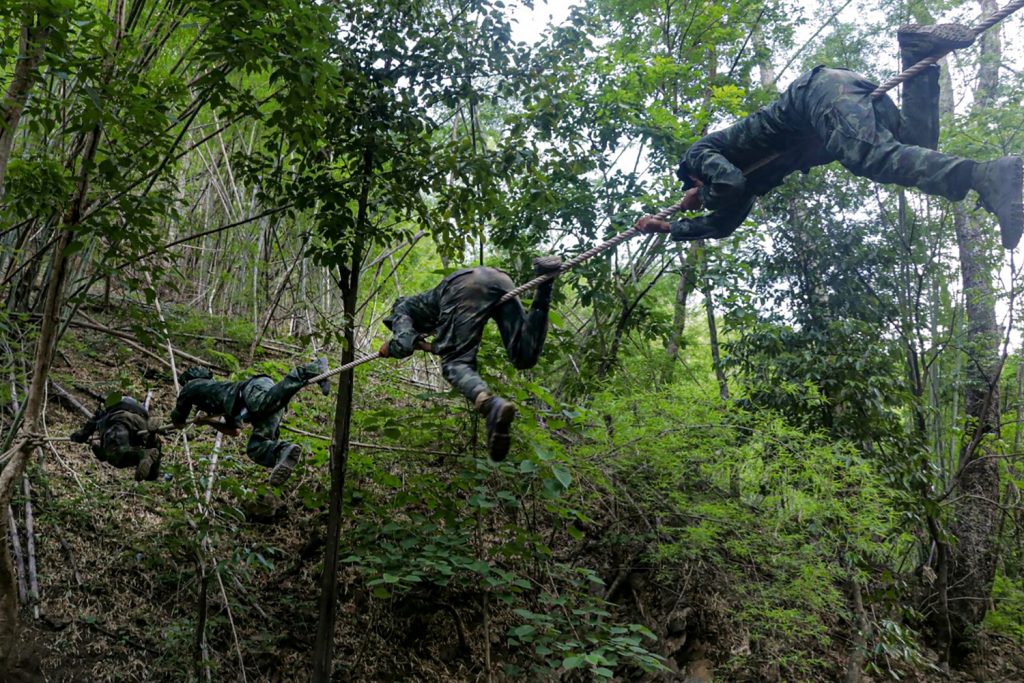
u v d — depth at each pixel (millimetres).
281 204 6844
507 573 6492
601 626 6504
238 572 6832
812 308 11141
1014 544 12273
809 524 8492
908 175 3654
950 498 11367
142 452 5727
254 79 9641
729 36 11406
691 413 8484
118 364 8820
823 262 11281
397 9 6855
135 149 5387
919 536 10656
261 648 6922
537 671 7426
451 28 7105
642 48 11539
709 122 10508
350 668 7031
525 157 7191
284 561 7633
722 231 4609
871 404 9938
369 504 6957
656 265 11625
